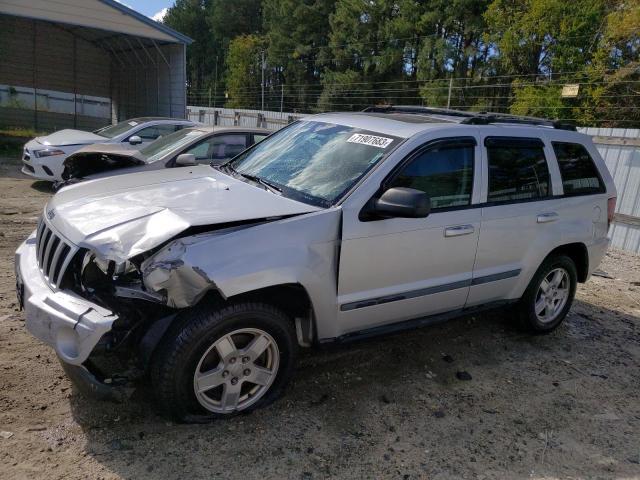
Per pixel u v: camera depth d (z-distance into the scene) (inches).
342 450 123.0
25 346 154.2
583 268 203.0
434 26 1563.7
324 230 131.0
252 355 127.5
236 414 129.1
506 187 169.8
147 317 118.8
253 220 124.2
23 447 114.0
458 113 177.6
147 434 121.9
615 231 369.7
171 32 748.0
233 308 120.8
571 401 154.9
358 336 145.3
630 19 993.5
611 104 1047.6
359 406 141.0
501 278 172.1
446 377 161.2
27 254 139.6
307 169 153.2
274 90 2329.0
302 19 2062.0
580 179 195.6
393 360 168.2
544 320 195.8
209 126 330.6
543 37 1235.9
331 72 1851.6
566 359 182.2
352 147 154.7
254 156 176.1
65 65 905.5
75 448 115.5
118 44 852.6
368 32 1740.9
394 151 145.8
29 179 457.1
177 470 111.7
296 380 150.5
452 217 153.6
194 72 3053.6
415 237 146.1
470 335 193.0
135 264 117.1
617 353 191.3
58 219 132.0
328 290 133.5
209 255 114.9
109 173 274.2
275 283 122.1
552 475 122.2
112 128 460.8
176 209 126.8
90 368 116.5
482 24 1440.7
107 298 118.0
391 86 1684.3
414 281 150.9
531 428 139.6
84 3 681.6
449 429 135.3
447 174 154.9
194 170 173.0
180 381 117.6
